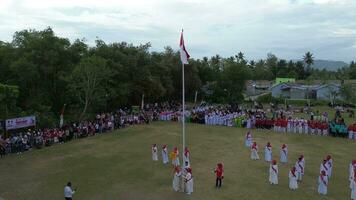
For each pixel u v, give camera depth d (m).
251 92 133.50
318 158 39.38
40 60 59.31
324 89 104.44
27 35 61.97
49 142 45.88
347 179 32.50
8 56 60.22
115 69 66.50
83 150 42.97
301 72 179.62
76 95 58.50
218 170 29.91
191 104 94.00
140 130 54.72
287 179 32.22
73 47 63.84
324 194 28.52
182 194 28.56
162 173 34.03
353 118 69.44
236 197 27.83
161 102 87.62
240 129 55.78
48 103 59.94
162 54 94.62
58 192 29.36
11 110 50.78
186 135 51.06
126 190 29.58
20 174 34.06
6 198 28.03
